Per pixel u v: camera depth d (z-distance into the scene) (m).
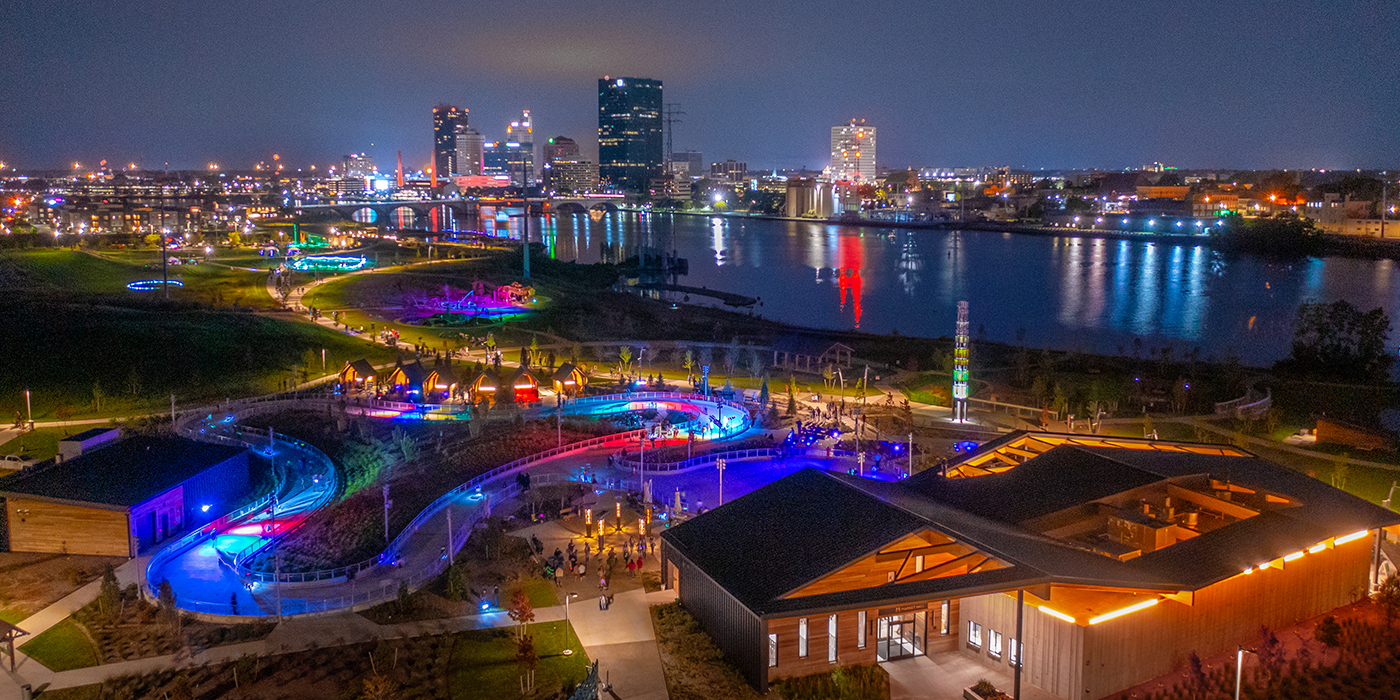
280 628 53.59
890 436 100.69
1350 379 133.38
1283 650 48.72
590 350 162.75
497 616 55.44
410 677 47.84
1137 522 54.34
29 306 148.88
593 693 45.06
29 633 53.38
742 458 93.31
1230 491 57.84
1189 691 46.19
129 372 124.94
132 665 49.16
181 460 78.12
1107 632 46.12
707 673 48.84
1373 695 45.47
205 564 65.25
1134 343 181.62
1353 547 55.78
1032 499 58.91
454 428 105.38
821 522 54.28
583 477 85.69
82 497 67.56
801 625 48.47
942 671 49.97
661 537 59.28
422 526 72.38
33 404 113.25
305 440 100.62
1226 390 122.06
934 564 51.06
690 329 191.62
